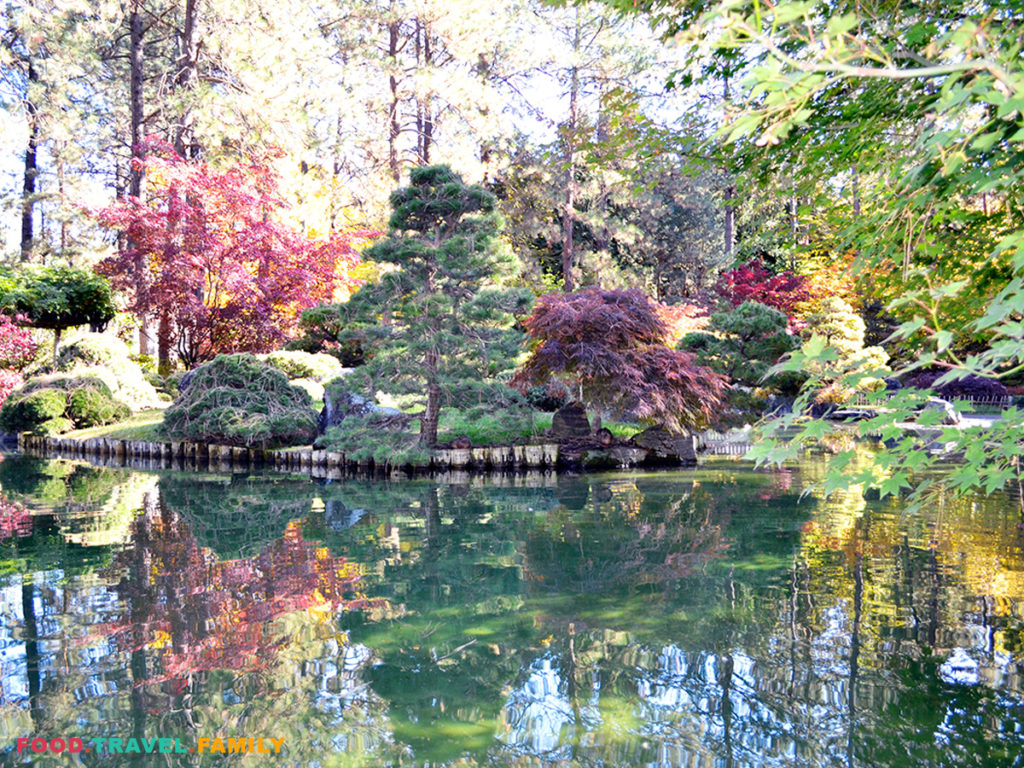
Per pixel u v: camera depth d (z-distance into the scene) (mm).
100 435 12133
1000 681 2730
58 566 4656
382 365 9352
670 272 26078
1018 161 1862
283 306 15344
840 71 1264
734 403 11242
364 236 15789
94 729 2492
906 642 3129
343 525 5980
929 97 2461
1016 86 1195
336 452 9891
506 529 5754
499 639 3314
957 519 5691
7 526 5957
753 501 6832
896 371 1729
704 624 3449
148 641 3318
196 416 11109
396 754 2303
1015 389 17172
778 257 20516
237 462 10750
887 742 2316
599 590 4055
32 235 22125
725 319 12492
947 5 2506
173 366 16625
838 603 3676
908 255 2508
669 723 2490
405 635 3383
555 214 22391
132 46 17312
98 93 24188
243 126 17078
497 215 9141
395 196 9195
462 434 10602
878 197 3070
